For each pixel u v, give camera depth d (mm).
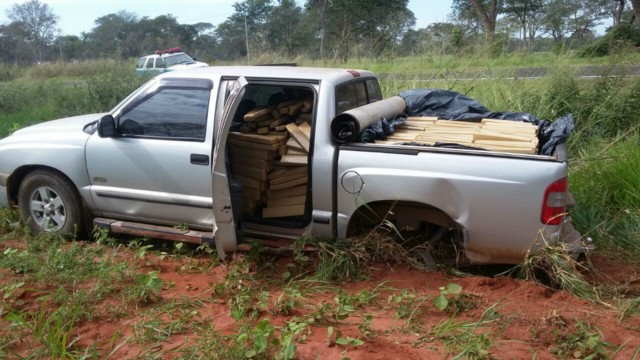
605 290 4590
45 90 17047
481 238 4641
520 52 12008
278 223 5270
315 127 4969
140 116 5434
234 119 5543
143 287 4469
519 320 4027
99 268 4965
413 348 3727
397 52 12586
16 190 6098
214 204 4785
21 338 3867
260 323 3742
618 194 6520
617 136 7863
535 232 4496
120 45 55688
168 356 3654
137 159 5371
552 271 4605
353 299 4410
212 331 3859
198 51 52000
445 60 11227
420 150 4715
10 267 5008
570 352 3650
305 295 4586
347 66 12570
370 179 4789
